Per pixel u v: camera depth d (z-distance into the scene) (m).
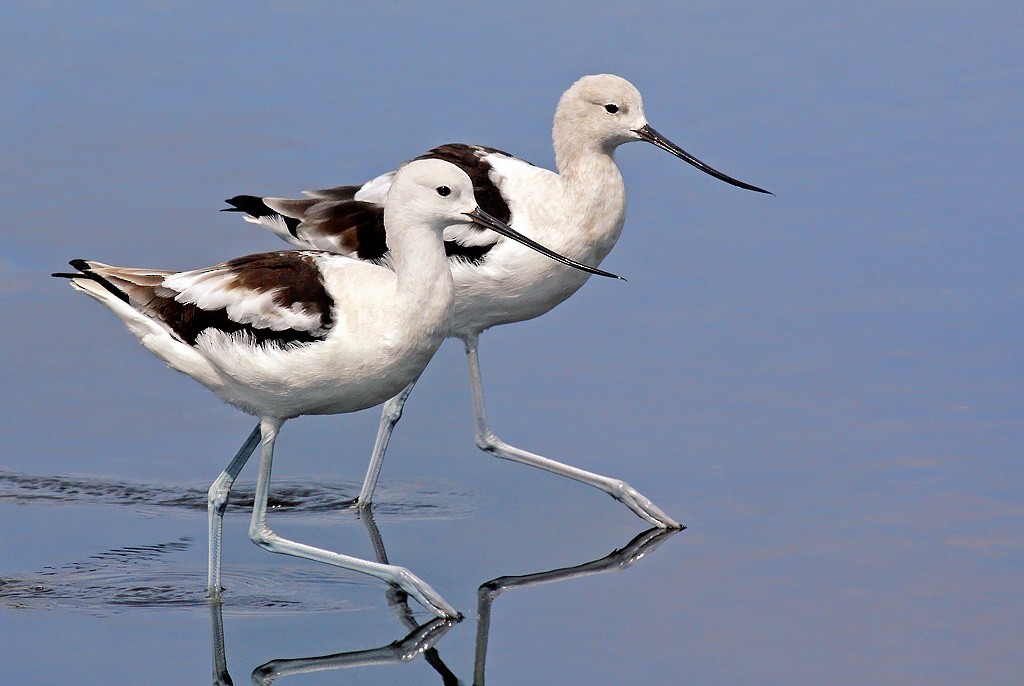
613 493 11.62
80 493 11.84
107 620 10.02
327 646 9.75
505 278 11.95
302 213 12.30
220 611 10.20
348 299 9.96
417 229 9.95
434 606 10.17
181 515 11.62
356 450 12.82
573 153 12.12
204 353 10.13
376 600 10.43
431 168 9.91
